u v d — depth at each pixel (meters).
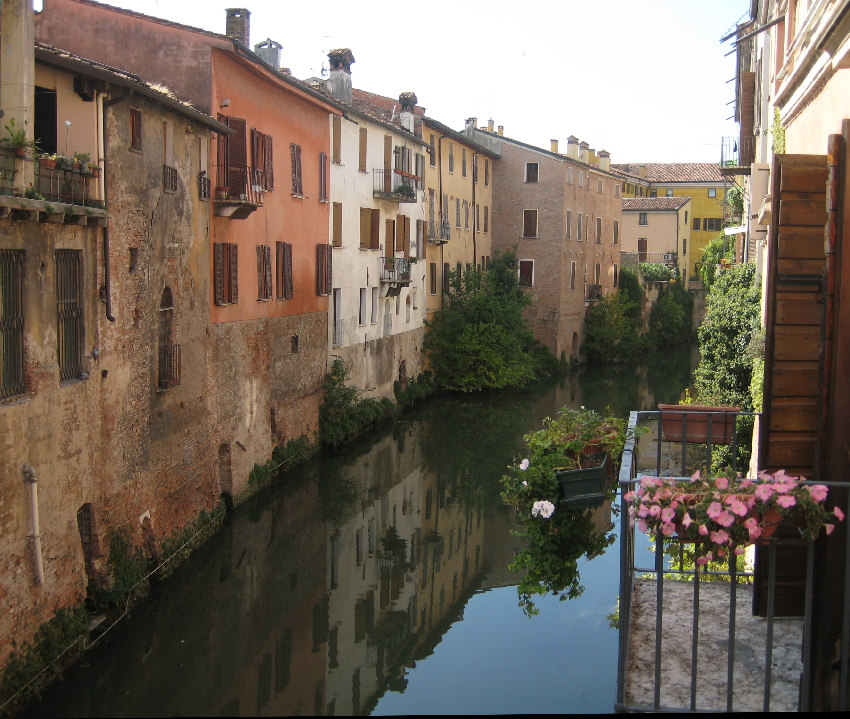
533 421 34.34
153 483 15.92
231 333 20.41
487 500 23.47
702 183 84.75
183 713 11.65
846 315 7.19
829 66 8.59
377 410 32.34
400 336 37.38
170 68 19.47
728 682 6.21
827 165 7.63
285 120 24.45
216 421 19.47
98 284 13.64
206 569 17.02
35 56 12.80
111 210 14.10
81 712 11.51
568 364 52.97
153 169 15.88
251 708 11.84
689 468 20.89
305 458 26.00
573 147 55.88
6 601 10.83
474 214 49.25
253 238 21.92
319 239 27.70
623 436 10.51
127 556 14.58
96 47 19.78
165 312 16.77
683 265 79.00
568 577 10.76
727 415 9.82
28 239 11.48
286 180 24.48
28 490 11.38
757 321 20.00
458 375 42.12
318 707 11.88
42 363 11.83
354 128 31.38
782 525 7.87
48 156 12.13
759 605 8.16
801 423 7.69
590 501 10.30
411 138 37.81
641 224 76.62
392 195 34.50
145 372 15.54
